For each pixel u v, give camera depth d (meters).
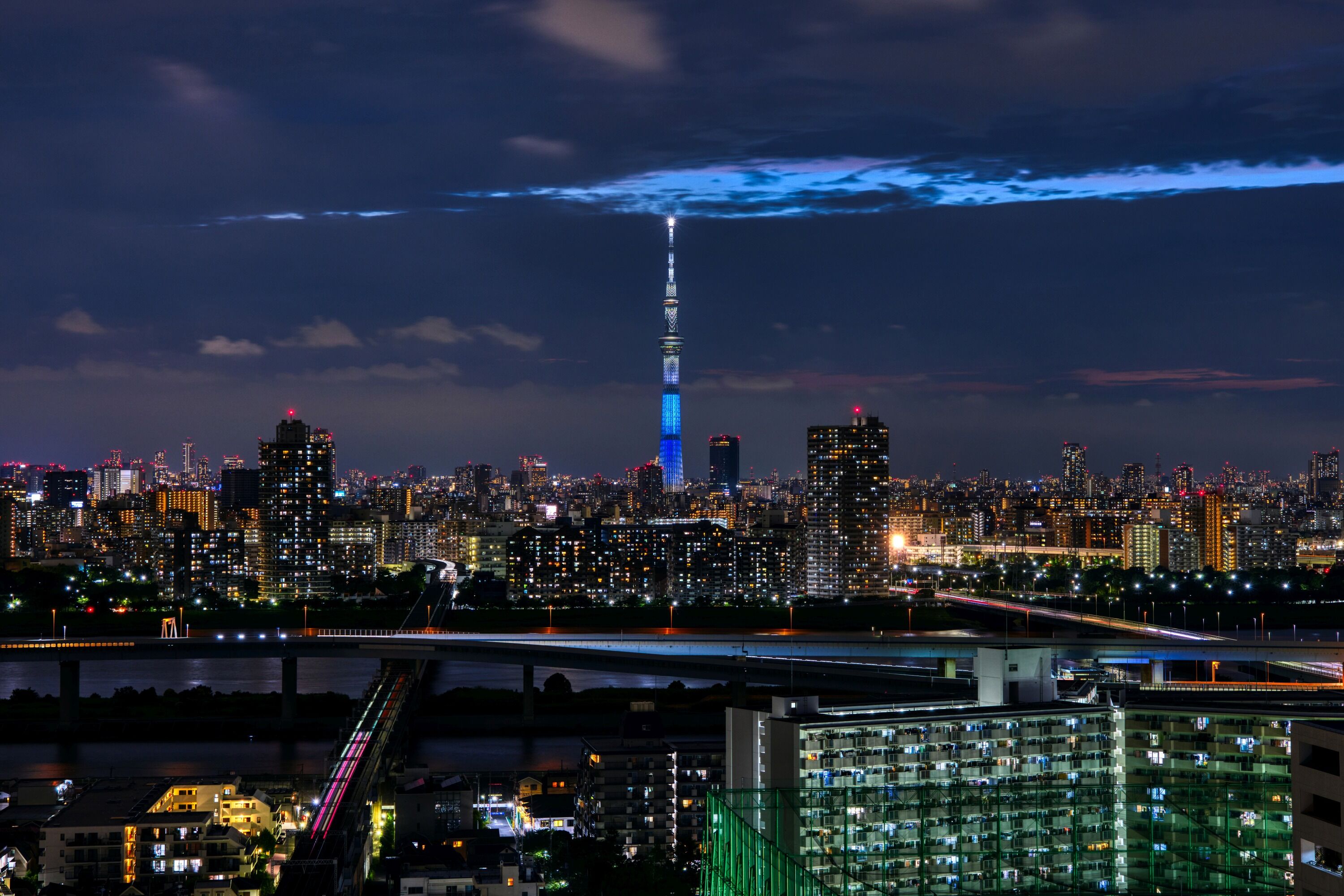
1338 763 104.50
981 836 191.25
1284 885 188.00
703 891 199.00
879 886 187.38
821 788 193.50
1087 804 196.62
